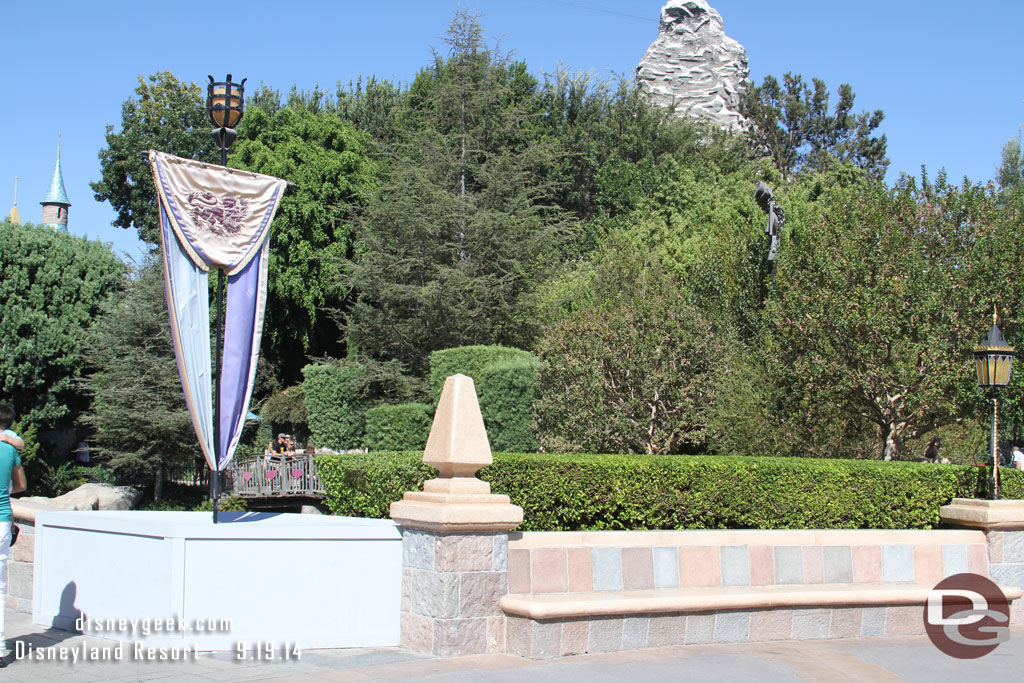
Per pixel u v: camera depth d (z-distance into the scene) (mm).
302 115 36594
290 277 32844
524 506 9680
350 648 7359
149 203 41344
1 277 28969
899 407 13297
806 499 10375
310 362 36875
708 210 33875
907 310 13219
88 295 30641
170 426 25719
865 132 52188
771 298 17469
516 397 19016
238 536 7148
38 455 28578
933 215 14406
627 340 15969
